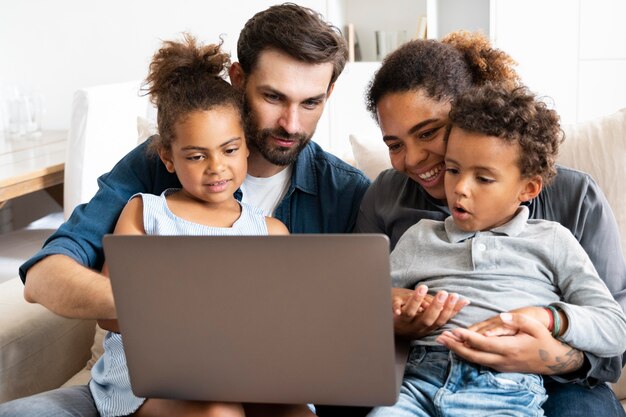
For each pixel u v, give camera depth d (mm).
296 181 1806
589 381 1449
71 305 1414
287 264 1128
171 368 1234
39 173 3289
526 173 1434
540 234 1460
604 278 1513
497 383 1355
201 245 1141
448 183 1480
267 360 1194
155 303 1191
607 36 3648
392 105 1559
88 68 4199
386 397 1183
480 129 1409
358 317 1140
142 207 1563
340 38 1677
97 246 1588
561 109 3771
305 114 1683
